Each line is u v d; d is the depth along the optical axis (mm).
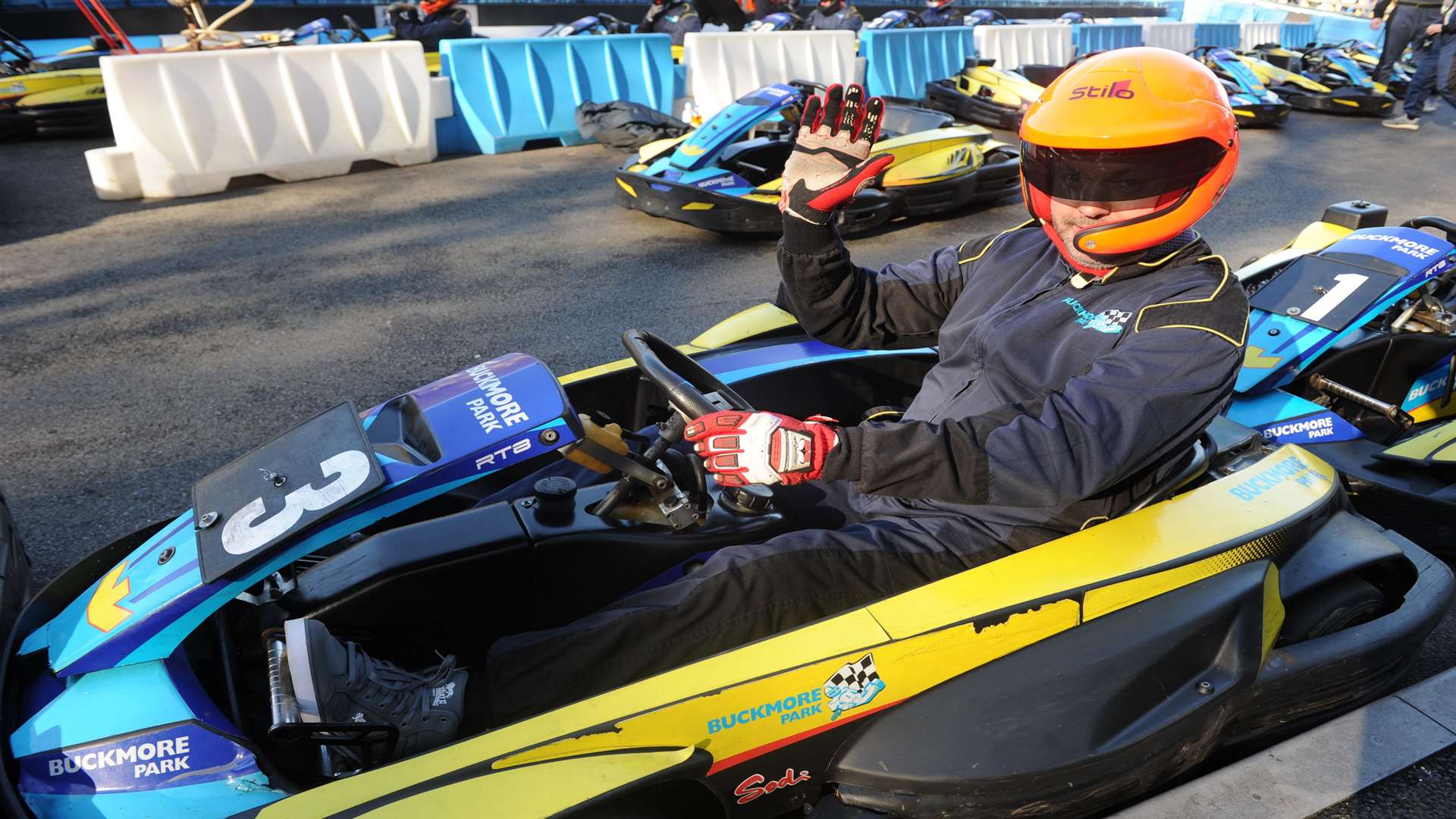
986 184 6848
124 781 1478
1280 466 2123
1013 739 1652
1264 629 1841
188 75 6617
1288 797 1885
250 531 1591
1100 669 1716
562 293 4996
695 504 1948
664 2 12211
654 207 6004
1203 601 1800
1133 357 1622
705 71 8984
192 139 6676
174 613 1552
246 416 3596
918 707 1681
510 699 1648
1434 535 2828
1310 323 3170
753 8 12562
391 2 14789
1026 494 1518
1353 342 3314
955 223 6723
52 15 12523
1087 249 1707
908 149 6332
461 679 1715
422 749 1621
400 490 1632
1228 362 1615
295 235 5934
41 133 8383
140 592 1599
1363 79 12195
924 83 11367
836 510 2031
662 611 1688
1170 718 1725
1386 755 1993
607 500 1922
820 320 2121
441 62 8125
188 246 5664
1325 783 1922
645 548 1905
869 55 10758
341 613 1752
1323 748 2006
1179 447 1784
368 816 1316
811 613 1730
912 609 1666
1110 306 1758
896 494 1542
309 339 4340
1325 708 2068
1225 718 1853
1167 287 1708
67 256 5457
